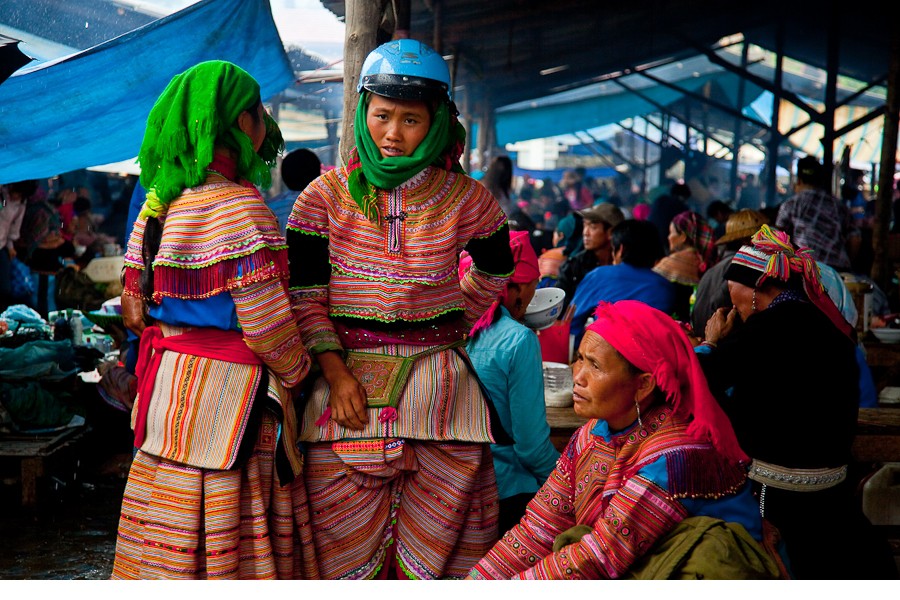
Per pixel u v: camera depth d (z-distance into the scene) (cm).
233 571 233
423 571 249
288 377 236
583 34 1587
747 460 224
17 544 438
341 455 242
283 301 231
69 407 534
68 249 864
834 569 290
